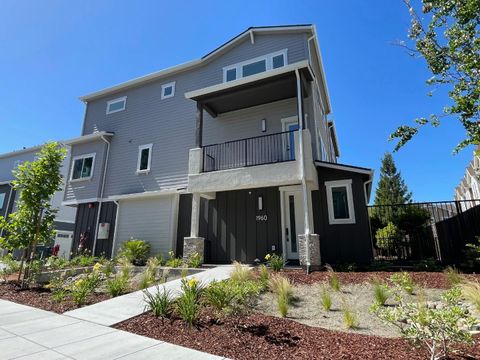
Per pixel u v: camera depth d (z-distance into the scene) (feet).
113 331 12.44
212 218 34.58
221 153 36.29
